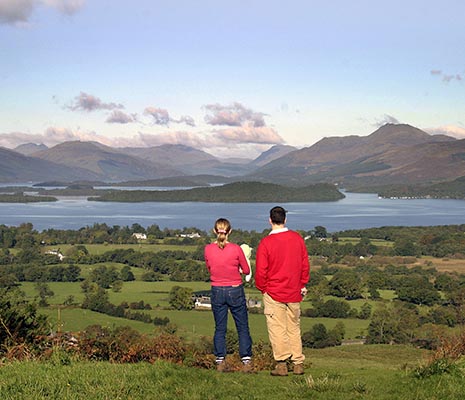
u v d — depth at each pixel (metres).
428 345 35.19
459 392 5.86
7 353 7.92
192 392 6.00
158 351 9.01
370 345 36.91
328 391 6.22
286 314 7.55
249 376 7.17
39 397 5.62
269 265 7.46
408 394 5.97
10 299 8.93
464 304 49.47
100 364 7.20
